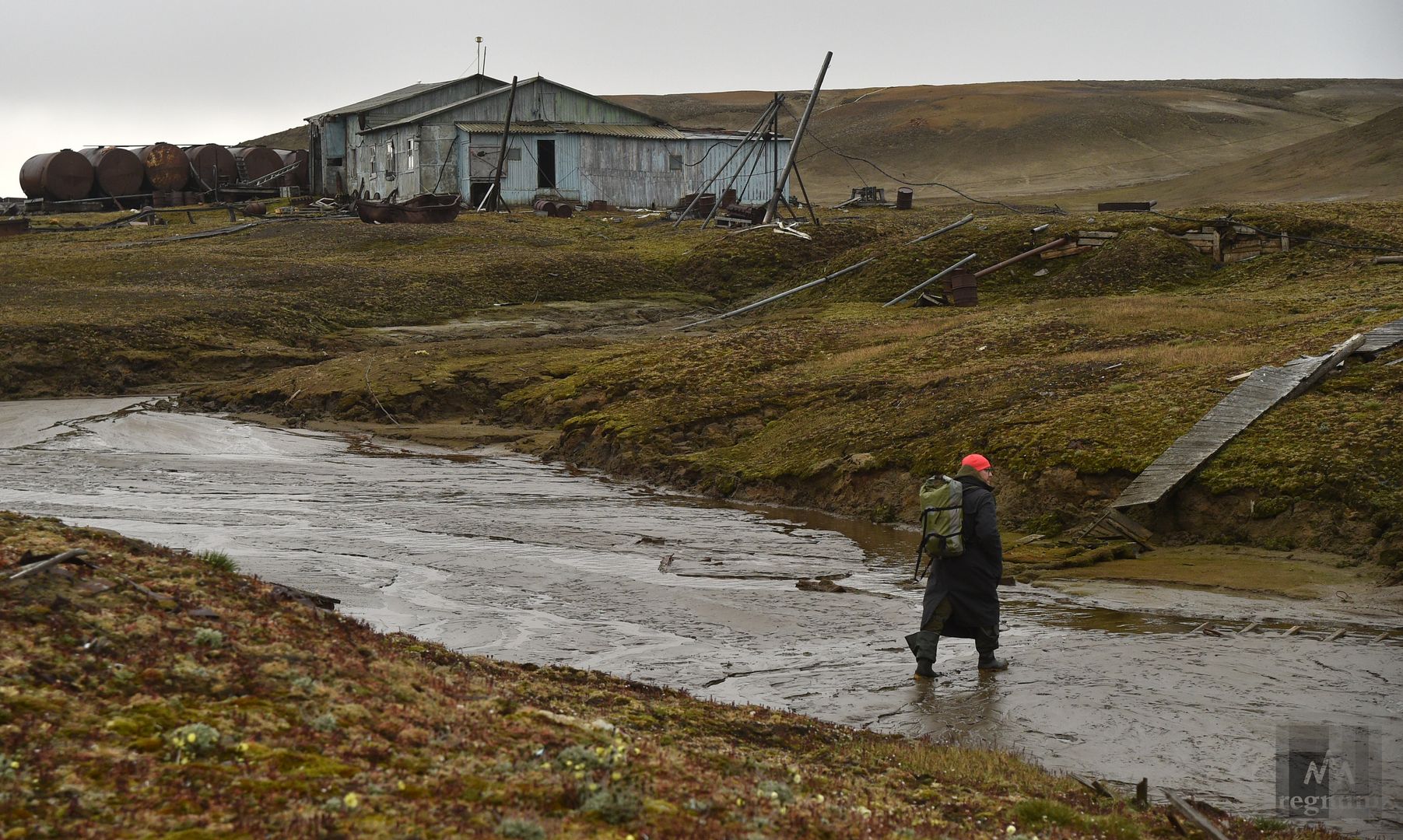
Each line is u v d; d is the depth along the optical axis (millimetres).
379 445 30391
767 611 13148
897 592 14367
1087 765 7961
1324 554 15188
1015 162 136000
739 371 31922
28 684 5609
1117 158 136000
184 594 7453
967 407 22984
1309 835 6484
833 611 13234
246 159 87250
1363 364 21047
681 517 20438
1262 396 19422
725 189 75938
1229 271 44969
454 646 11211
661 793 5598
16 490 21750
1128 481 18016
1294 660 10562
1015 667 10594
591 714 7363
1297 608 12945
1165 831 6305
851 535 18672
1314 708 9117
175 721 5555
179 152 82812
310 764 5289
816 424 25078
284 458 27859
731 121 194625
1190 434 18516
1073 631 12117
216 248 59125
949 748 7977
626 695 8258
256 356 40625
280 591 8172
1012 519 18516
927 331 34406
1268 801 7195
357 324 46125
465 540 17719
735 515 20797
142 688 5875
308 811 4754
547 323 47375
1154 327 30125
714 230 64562
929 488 10422
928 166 137125
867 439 22609
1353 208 51875
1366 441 16688
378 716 6148
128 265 51906
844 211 74250
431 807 4949
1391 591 13477
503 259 54812
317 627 7664
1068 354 27688
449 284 50969
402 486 23906
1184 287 43938
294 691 6191
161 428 30812
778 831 5301
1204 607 13141
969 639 11883
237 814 4656
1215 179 101625
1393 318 25094
